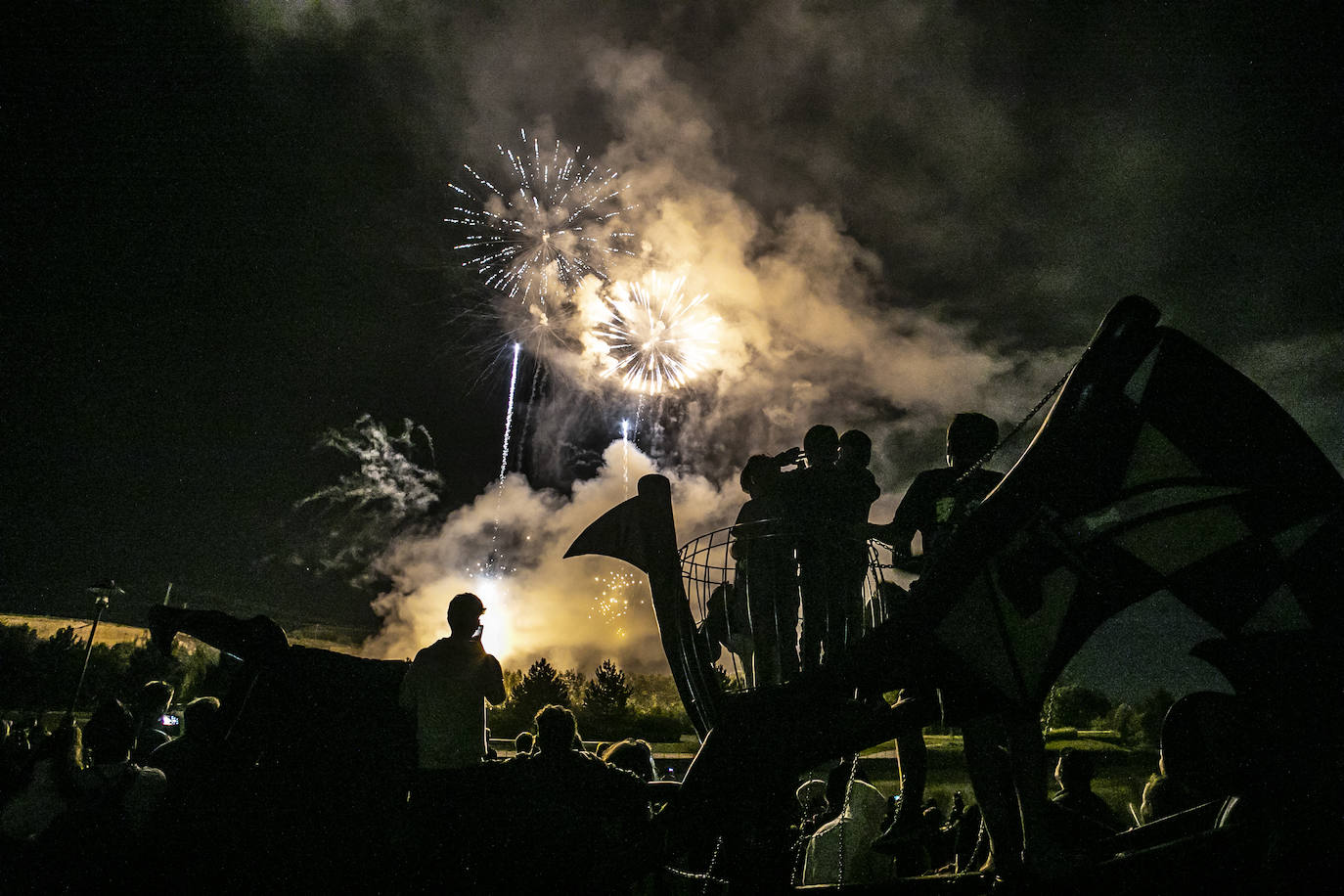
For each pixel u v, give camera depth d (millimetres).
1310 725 2826
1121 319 3082
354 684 4316
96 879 4207
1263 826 2828
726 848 3324
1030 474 3061
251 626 4438
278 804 4023
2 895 4230
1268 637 2896
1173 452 3012
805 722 3240
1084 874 2943
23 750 7176
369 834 3979
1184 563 2957
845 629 3959
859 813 4777
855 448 4613
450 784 4027
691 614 3734
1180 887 2867
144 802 4637
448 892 3867
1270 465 2961
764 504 4363
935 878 3379
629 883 3506
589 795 4016
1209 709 2980
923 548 3947
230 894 3906
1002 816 3125
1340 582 2850
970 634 3037
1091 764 4684
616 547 3830
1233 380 3033
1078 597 2980
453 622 4441
